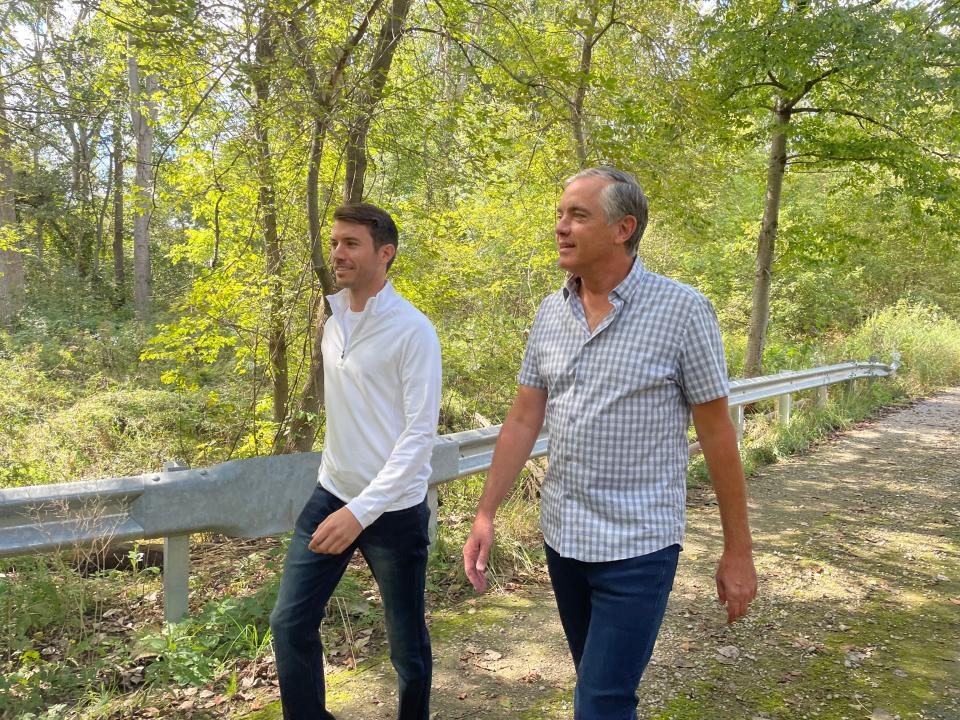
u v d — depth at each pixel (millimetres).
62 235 23000
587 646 1901
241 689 2938
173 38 4172
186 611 3342
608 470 1914
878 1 9273
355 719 2775
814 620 3801
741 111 10430
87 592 3492
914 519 5633
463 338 8297
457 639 3494
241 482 3477
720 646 3488
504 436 2219
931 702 3018
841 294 16906
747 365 11266
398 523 2291
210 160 5742
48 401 9180
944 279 20422
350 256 2316
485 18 5680
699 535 5152
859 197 11555
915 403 11836
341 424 2354
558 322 2074
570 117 6211
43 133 9539
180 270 16656
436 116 5336
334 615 3572
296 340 6098
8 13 6211
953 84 8695
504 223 8828
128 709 2758
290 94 4703
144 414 7902
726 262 16797
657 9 7730
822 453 8000
